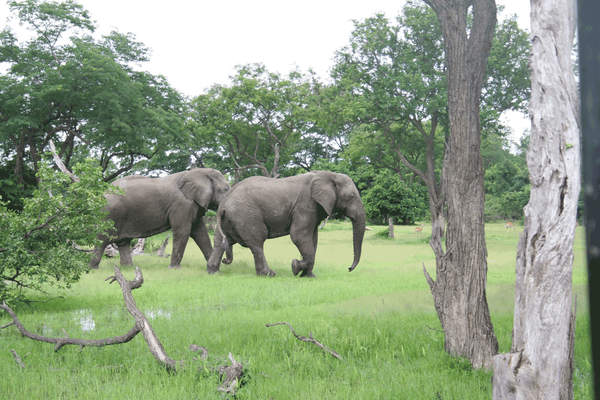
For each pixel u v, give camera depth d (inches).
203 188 648.4
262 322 293.9
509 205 1808.6
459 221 218.2
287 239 1288.1
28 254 317.4
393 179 1347.2
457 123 221.0
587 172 42.5
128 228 626.8
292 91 1368.1
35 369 204.8
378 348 235.5
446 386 172.6
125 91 1098.1
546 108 127.8
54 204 328.5
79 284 467.5
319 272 614.2
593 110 42.4
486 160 1664.6
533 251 130.6
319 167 1737.2
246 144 1557.6
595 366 41.4
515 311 140.1
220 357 211.3
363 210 601.0
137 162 1545.3
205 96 1416.1
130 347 241.0
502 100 988.6
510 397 130.9
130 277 518.9
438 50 1006.4
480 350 210.5
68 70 1055.0
